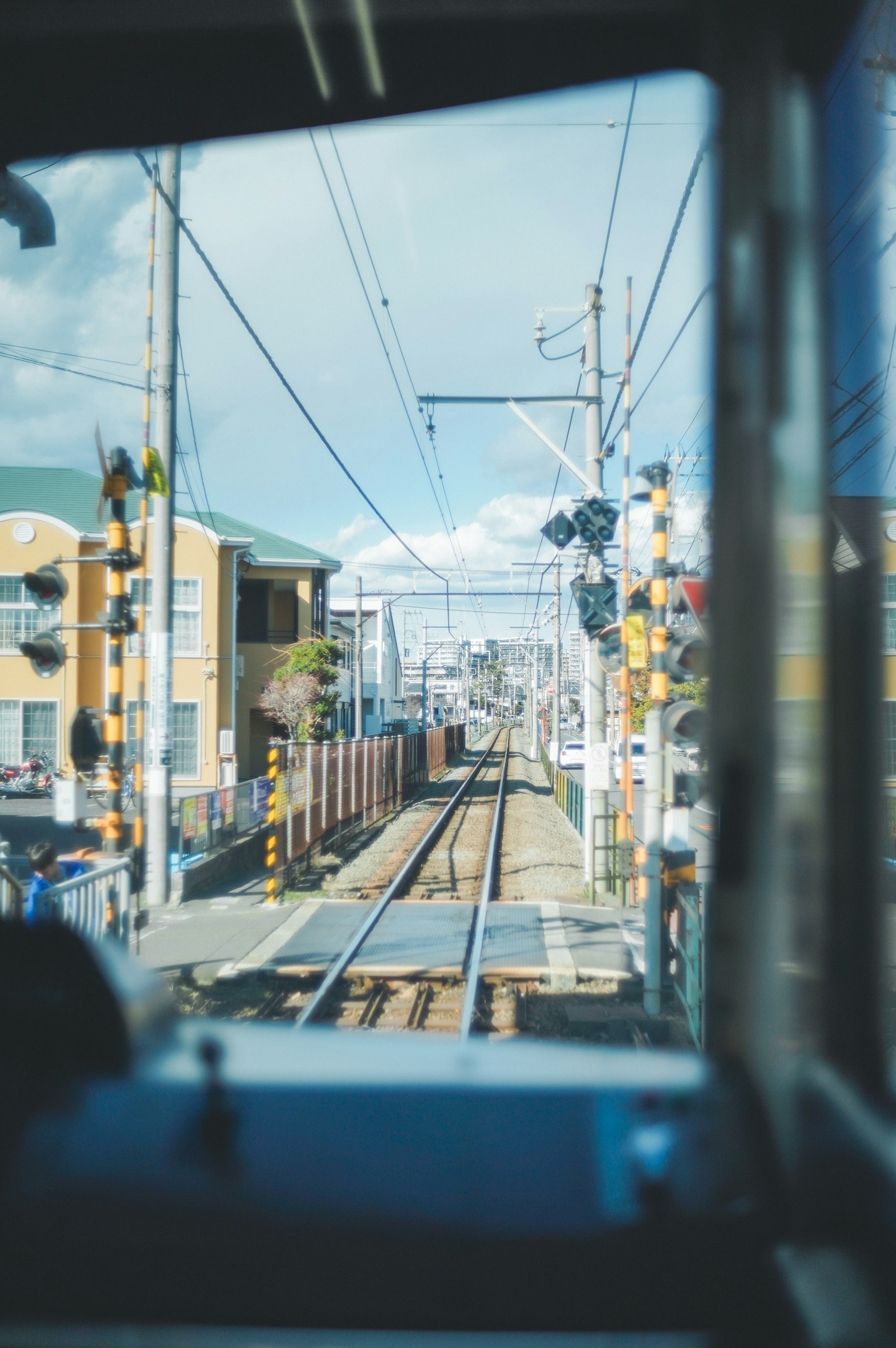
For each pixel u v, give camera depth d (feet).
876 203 12.85
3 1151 8.56
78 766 28.73
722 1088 10.52
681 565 27.73
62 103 13.01
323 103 13.58
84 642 91.20
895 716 11.07
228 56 12.57
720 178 13.70
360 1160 8.48
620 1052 12.30
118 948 11.28
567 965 30.22
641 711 80.69
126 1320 6.66
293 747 48.55
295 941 33.81
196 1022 12.14
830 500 11.94
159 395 39.88
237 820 56.08
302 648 105.60
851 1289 6.86
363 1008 26.58
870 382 12.64
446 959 31.35
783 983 11.25
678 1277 6.97
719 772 12.94
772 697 12.05
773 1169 8.50
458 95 13.91
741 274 13.35
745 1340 6.41
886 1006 10.59
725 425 13.61
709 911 19.39
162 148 14.30
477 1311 6.59
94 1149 8.66
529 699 234.79
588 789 43.65
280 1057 11.22
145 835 42.52
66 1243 7.29
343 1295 6.77
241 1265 6.98
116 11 11.39
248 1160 8.40
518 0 11.96
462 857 58.65
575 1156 8.64
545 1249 7.29
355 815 70.28
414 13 11.83
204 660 96.07
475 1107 9.83
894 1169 8.10
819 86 12.80
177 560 96.12
